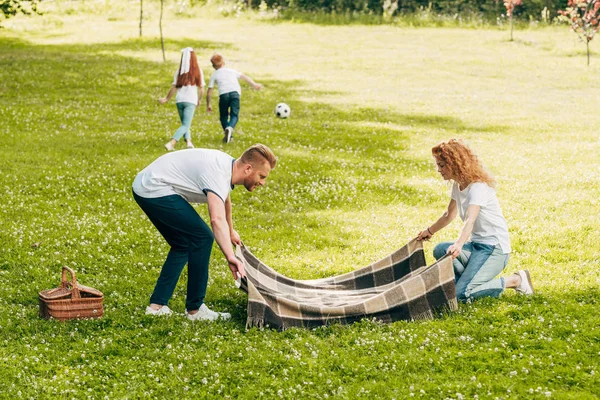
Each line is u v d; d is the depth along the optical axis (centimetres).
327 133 1686
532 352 584
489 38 3453
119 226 988
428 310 663
